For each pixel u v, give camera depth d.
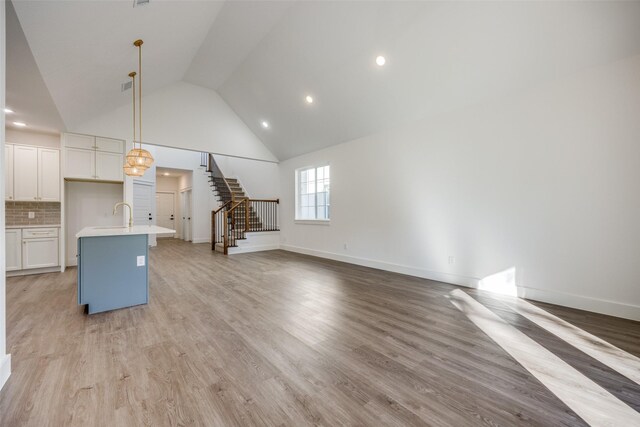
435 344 2.17
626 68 2.55
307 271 4.75
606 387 1.63
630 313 2.58
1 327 1.68
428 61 3.40
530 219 3.17
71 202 4.95
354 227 5.35
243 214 8.08
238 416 1.41
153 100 5.34
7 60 2.47
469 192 3.69
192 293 3.51
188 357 1.98
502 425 1.34
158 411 1.44
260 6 3.51
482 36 2.93
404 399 1.54
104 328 2.46
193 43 4.00
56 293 3.51
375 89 4.11
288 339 2.26
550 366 1.86
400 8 3.03
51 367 1.84
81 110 4.12
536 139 3.10
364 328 2.47
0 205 1.68
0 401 1.50
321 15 3.48
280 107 5.52
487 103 3.48
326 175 6.25
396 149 4.58
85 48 2.71
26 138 4.61
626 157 2.57
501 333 2.35
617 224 2.63
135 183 8.23
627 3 2.27
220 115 6.23
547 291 3.06
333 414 1.42
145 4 2.52
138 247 3.07
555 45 2.71
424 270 4.22
